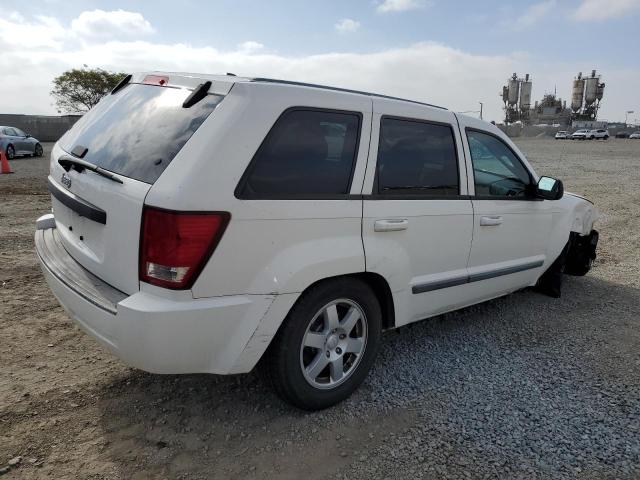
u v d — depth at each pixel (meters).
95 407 3.20
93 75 50.16
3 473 2.58
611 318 4.95
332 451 2.87
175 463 2.73
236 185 2.65
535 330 4.62
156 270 2.57
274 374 2.99
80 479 2.58
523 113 102.62
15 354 3.80
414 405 3.34
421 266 3.64
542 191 4.52
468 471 2.73
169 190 2.53
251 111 2.75
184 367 2.69
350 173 3.15
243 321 2.74
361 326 3.36
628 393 3.55
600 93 102.12
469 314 4.98
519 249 4.56
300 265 2.87
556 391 3.55
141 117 3.07
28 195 11.19
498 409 3.31
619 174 19.55
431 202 3.61
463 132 3.94
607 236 8.70
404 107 3.52
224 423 3.09
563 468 2.77
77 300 2.85
